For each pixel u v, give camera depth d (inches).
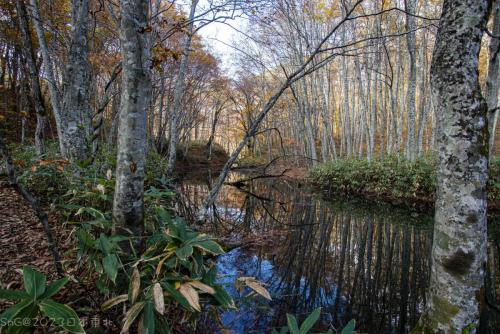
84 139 180.1
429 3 486.0
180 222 82.0
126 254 79.8
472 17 70.8
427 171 330.6
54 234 132.4
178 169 745.6
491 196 281.0
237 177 652.1
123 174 87.4
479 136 71.8
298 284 153.0
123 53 86.0
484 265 74.1
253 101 739.4
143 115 88.8
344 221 289.3
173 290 64.9
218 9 145.4
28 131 403.5
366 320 122.0
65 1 289.0
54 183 171.9
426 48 493.7
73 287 86.4
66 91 180.9
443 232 76.4
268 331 110.9
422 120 474.3
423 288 150.9
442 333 76.0
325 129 583.5
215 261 176.9
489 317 119.0
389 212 326.3
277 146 979.9
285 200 396.2
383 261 187.6
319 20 491.5
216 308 88.2
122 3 84.4
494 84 223.1
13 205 173.3
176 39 463.5
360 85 501.0
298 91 636.1
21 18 199.0
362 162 432.5
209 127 1264.8
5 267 104.7
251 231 247.4
